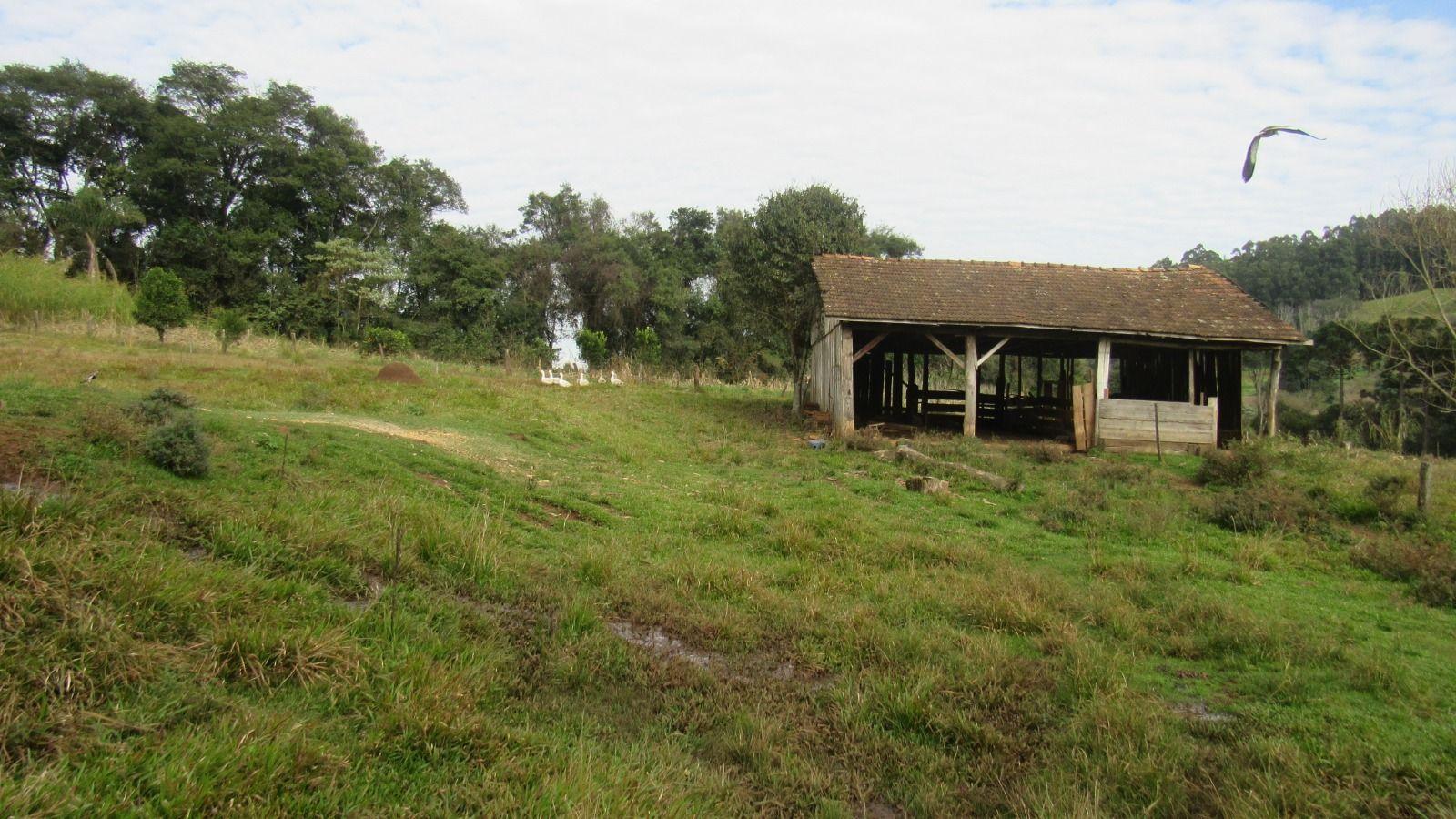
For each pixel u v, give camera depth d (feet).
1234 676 22.16
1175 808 15.14
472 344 152.05
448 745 14.65
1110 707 18.78
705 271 184.03
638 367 131.13
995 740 17.70
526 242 176.76
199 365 66.49
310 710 14.80
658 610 24.23
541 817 12.71
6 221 143.33
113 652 14.33
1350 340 114.42
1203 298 77.00
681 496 41.81
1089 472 57.47
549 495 36.19
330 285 154.10
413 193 181.57
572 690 18.80
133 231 159.53
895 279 76.33
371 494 29.71
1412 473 57.72
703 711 18.39
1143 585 29.63
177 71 163.53
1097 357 72.43
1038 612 25.48
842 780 15.99
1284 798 15.19
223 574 18.45
